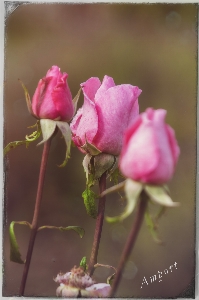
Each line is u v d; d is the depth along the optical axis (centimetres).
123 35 71
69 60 69
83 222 64
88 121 46
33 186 63
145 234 58
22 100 62
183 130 61
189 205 58
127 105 46
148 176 39
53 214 64
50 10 66
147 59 70
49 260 61
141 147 38
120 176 47
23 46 65
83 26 69
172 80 66
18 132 61
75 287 46
